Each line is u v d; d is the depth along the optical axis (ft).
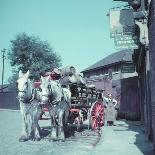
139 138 39.81
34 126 38.93
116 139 39.22
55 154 29.66
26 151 31.17
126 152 29.73
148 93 36.94
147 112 40.93
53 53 174.40
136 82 72.95
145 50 38.29
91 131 48.85
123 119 76.84
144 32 35.53
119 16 44.16
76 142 37.40
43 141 38.11
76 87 44.91
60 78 46.37
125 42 41.16
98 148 32.19
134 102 72.90
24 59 170.19
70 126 56.49
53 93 37.09
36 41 173.17
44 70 162.61
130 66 73.00
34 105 37.86
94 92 52.75
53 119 38.34
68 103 40.86
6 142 37.37
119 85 81.82
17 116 97.76
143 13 35.35
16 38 171.94
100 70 142.20
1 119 82.23
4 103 167.12
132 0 42.80
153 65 24.09
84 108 48.70
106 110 60.13
